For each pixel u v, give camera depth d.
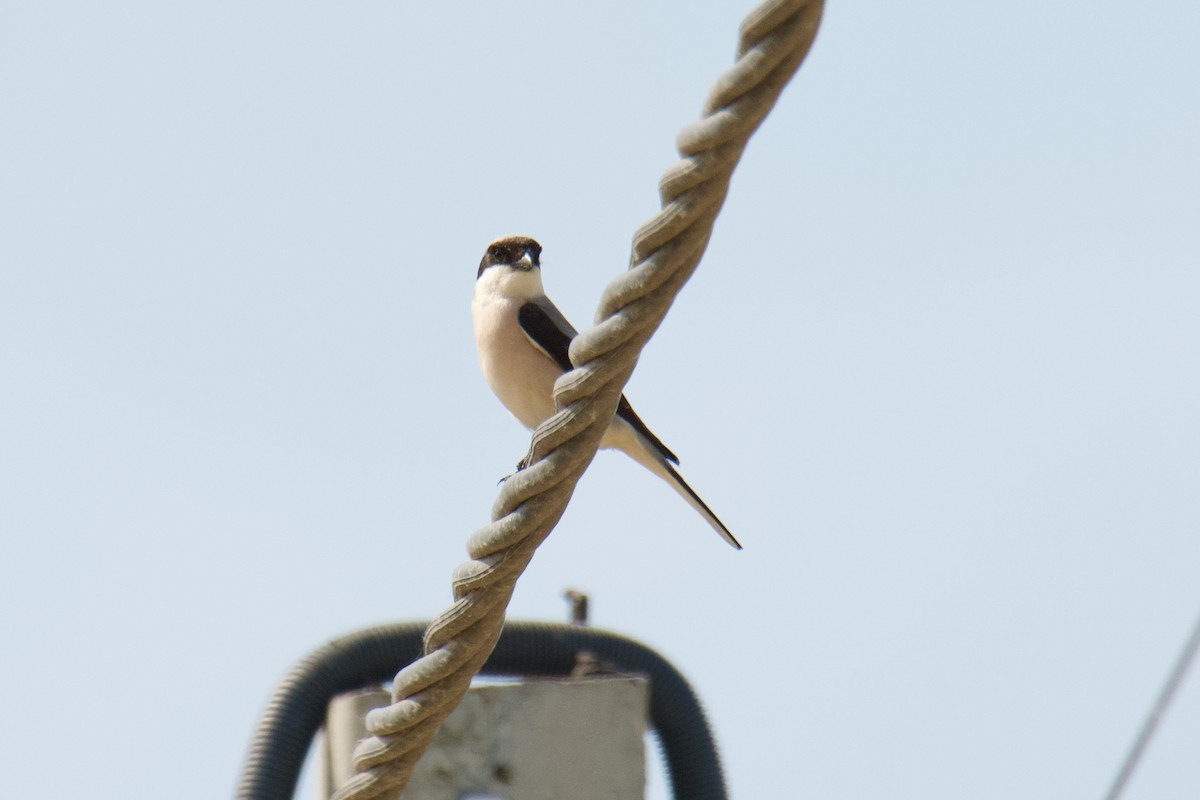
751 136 7.27
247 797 11.34
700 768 11.98
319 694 11.63
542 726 11.21
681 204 7.46
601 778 11.23
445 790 11.01
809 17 6.96
